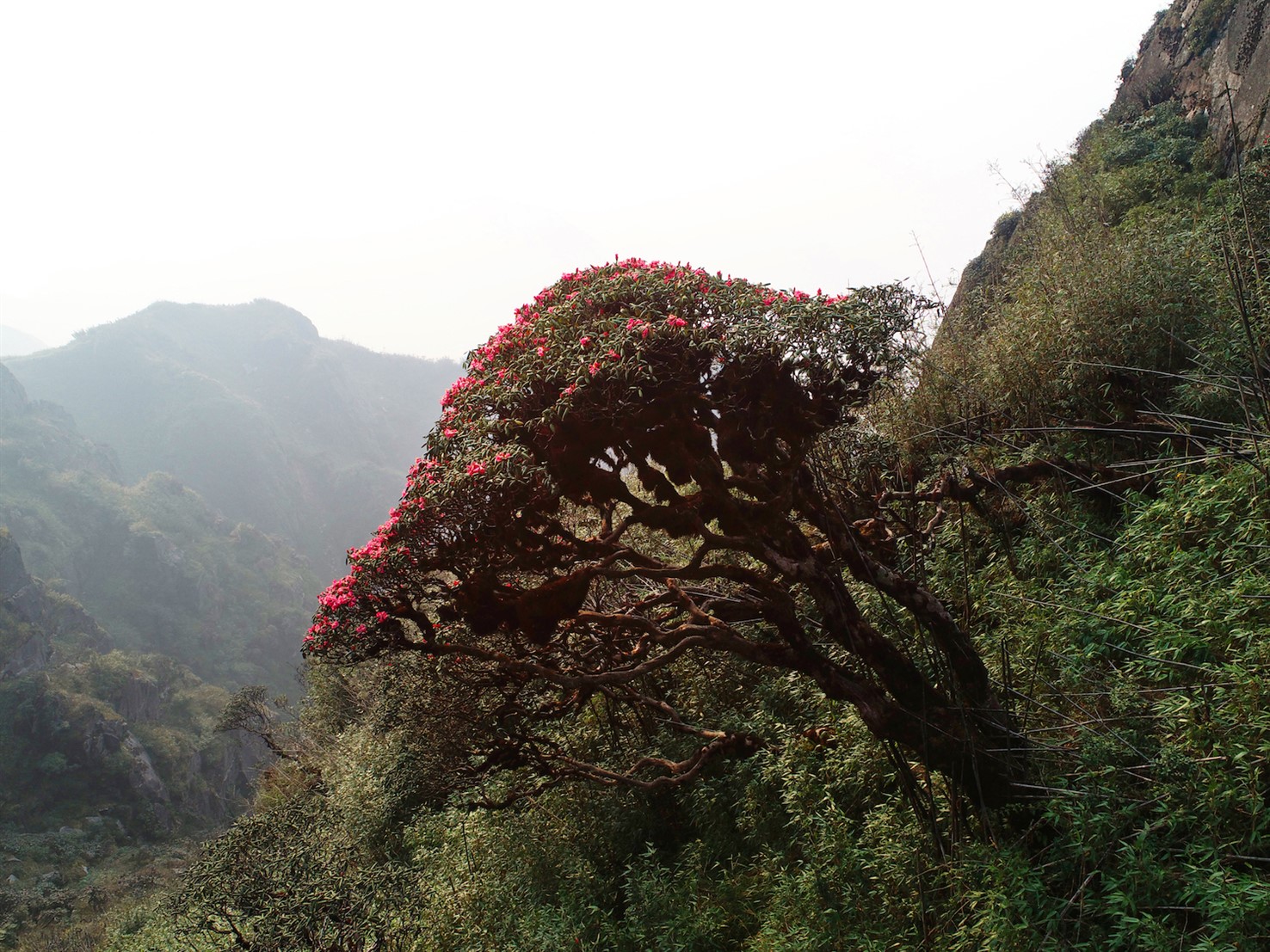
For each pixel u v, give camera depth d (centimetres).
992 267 1471
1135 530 507
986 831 418
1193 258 676
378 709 1050
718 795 656
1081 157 1345
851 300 423
